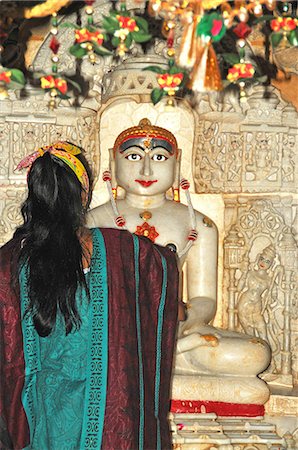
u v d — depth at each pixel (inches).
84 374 125.8
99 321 125.7
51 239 125.0
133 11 210.1
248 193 216.1
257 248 215.8
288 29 154.6
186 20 131.4
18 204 211.2
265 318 214.5
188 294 207.8
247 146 215.6
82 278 124.6
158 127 204.7
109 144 214.1
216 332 197.5
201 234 207.2
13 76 162.2
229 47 211.6
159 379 134.0
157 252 134.6
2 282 125.8
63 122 212.4
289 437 198.7
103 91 209.8
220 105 213.8
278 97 215.8
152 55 205.3
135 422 126.7
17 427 127.3
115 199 208.5
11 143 210.4
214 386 189.8
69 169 131.6
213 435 184.1
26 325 126.0
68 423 124.8
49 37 209.6
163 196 208.8
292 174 216.2
